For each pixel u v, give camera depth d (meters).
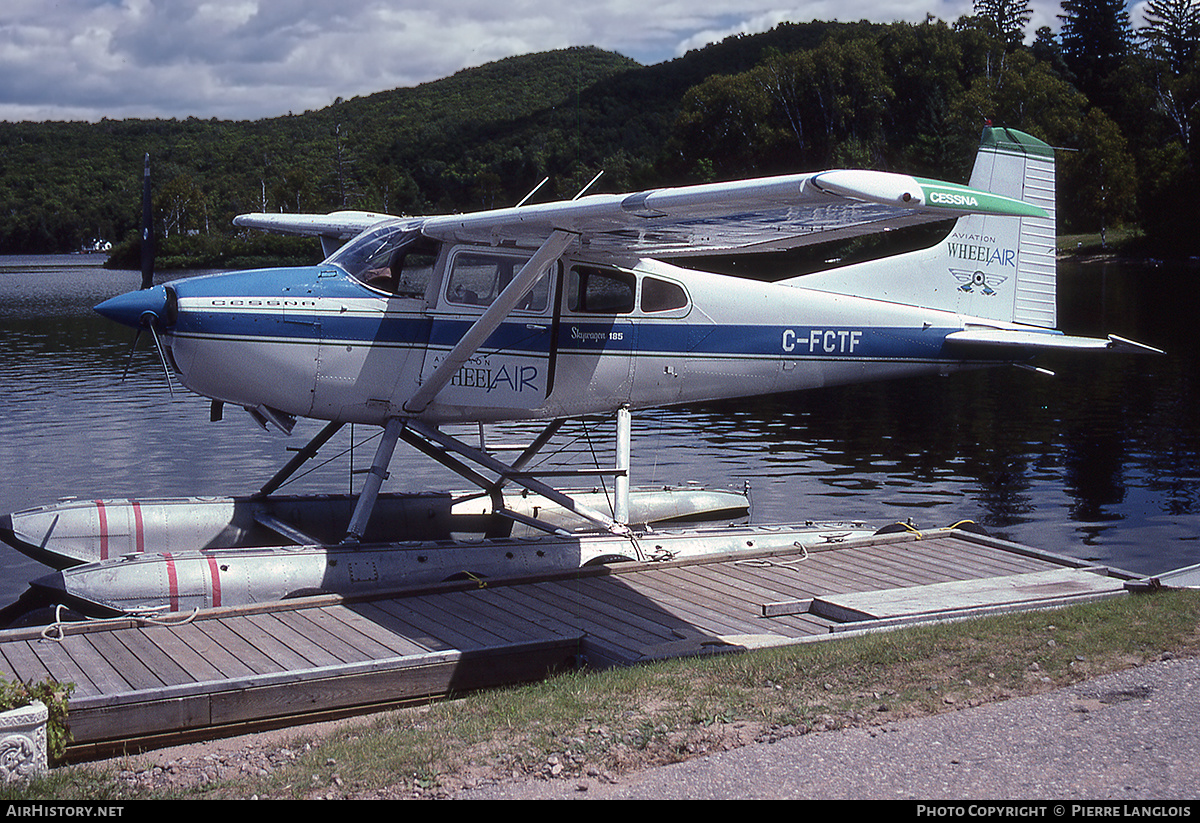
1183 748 3.68
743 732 4.07
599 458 13.37
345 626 5.97
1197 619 5.30
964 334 9.17
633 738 4.02
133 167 124.94
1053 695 4.32
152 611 6.12
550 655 5.70
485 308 7.79
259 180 110.00
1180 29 74.94
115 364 22.31
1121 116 66.88
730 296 8.61
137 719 4.72
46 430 14.86
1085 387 19.05
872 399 18.66
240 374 7.38
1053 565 7.54
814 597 6.60
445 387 7.74
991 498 11.01
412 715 4.68
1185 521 9.91
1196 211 54.62
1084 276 46.03
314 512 8.61
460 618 6.17
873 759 3.72
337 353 7.51
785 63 64.44
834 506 10.79
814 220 6.25
